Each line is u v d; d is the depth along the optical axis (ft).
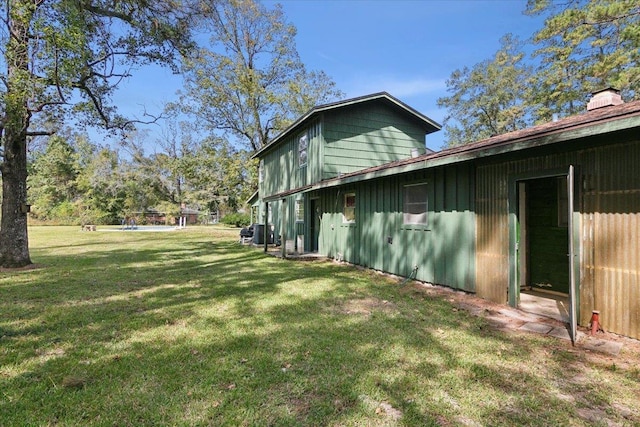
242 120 84.02
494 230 17.30
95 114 31.81
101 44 29.14
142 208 128.57
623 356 10.83
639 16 39.45
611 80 42.24
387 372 9.90
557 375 9.73
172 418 7.69
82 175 121.70
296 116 84.07
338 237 33.58
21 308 16.34
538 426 7.47
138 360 10.66
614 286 12.35
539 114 59.98
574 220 13.66
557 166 14.35
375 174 23.85
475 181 18.47
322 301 17.85
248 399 8.46
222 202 127.75
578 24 43.52
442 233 20.77
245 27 80.23
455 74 91.20
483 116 89.35
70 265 29.66
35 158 126.11
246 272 26.68
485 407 8.18
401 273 24.38
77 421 7.59
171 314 15.48
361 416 7.80
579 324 13.50
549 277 20.17
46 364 10.37
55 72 23.94
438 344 11.98
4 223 27.96
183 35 32.35
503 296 16.81
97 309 16.22
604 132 10.74
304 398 8.54
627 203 12.01
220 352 11.27
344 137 37.04
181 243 52.75
